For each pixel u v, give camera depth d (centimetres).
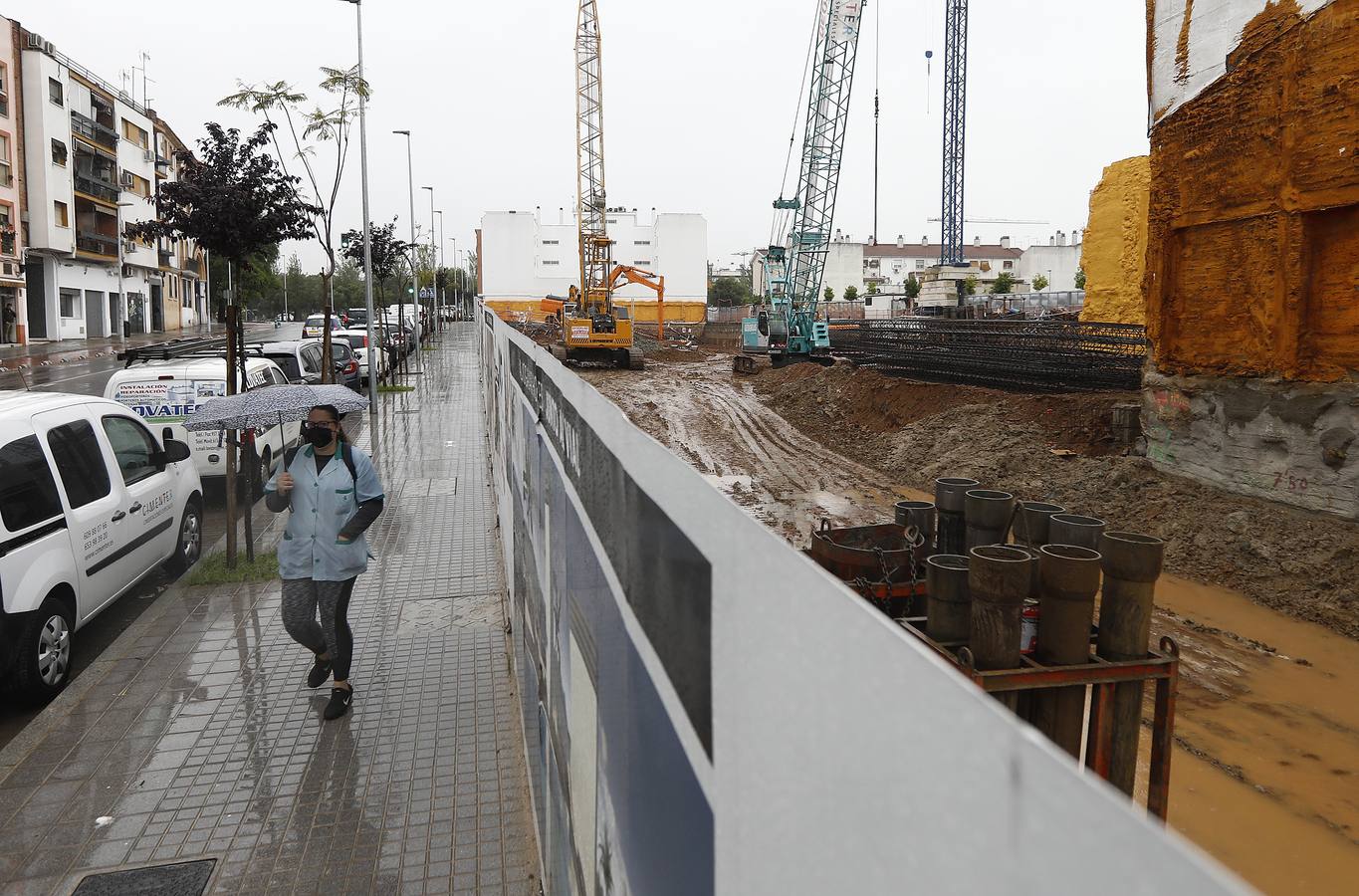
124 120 6044
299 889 385
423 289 5712
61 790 462
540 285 8100
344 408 736
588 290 3906
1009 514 322
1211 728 553
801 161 3419
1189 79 966
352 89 1545
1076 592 258
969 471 1285
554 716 296
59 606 611
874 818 58
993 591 251
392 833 425
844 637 63
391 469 1357
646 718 135
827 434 1870
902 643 54
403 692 580
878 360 2372
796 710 72
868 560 323
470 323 8862
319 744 511
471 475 1309
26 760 493
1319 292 823
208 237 1176
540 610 352
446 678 601
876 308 6134
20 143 4684
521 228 7975
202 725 534
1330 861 420
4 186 4516
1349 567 749
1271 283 860
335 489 550
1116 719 263
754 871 83
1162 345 1038
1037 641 271
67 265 5206
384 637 675
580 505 219
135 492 748
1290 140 827
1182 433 1017
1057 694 259
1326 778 495
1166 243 1019
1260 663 652
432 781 471
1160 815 268
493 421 1197
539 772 369
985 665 255
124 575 719
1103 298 2131
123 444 766
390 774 479
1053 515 330
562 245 8131
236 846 415
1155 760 269
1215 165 931
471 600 757
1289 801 471
